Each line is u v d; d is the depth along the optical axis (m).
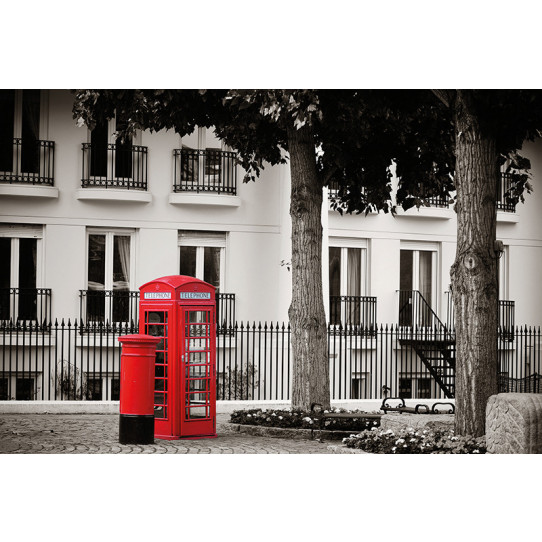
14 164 24.53
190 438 14.91
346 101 15.33
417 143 18.11
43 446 13.48
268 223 26.31
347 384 26.72
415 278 28.16
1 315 24.42
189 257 25.95
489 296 12.27
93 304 25.05
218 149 26.03
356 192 19.17
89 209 25.03
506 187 29.03
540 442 10.73
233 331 25.62
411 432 12.41
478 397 12.18
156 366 15.00
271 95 14.42
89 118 16.38
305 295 17.12
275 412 16.47
